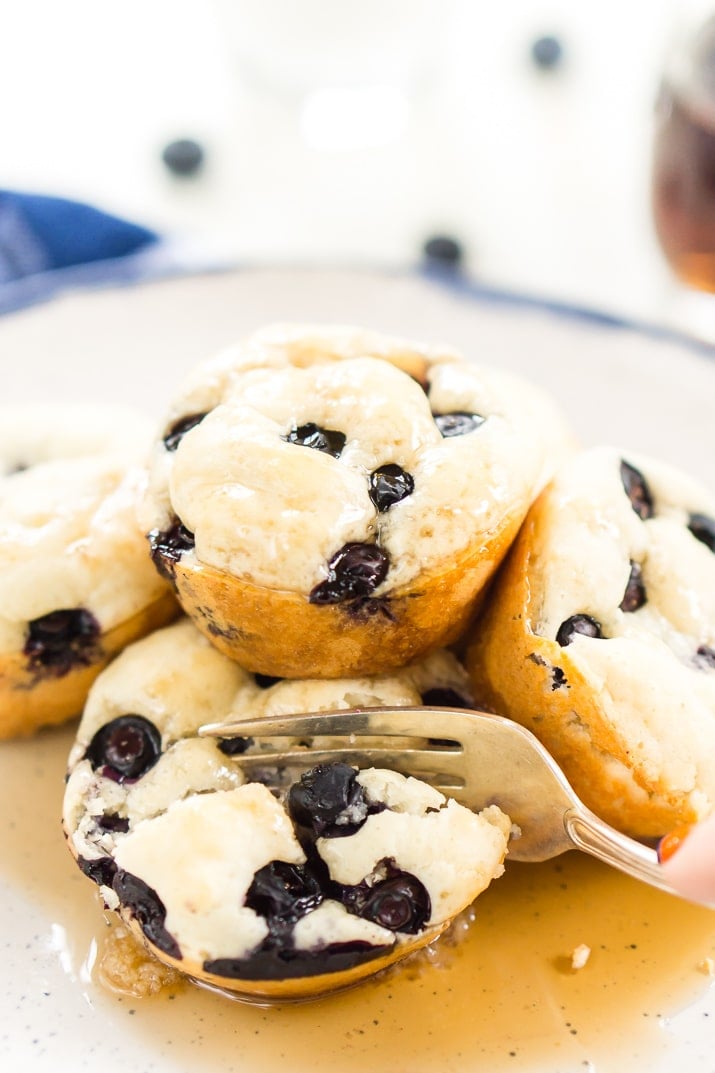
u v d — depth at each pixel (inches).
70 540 17.0
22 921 16.3
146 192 24.3
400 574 15.7
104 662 17.2
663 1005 16.0
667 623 16.4
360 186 24.5
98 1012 15.8
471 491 15.8
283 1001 15.8
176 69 26.2
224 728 16.1
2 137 24.8
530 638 15.9
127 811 16.1
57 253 21.9
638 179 24.7
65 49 26.5
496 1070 15.6
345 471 15.8
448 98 26.0
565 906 16.6
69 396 20.1
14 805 17.1
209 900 15.2
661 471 17.1
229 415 16.1
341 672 16.4
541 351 20.2
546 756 15.8
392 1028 15.8
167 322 20.4
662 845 15.4
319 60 24.6
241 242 23.2
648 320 20.2
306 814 15.6
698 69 19.5
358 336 16.8
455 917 16.4
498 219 24.2
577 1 27.3
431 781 16.1
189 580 15.9
